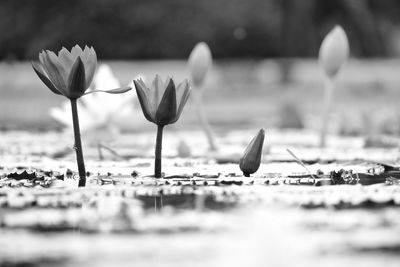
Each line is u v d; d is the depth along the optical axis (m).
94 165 2.52
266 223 1.87
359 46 11.84
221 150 2.95
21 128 4.46
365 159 2.61
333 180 2.25
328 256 1.73
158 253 1.74
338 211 1.95
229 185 2.18
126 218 1.90
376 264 1.68
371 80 9.80
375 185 2.18
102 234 1.82
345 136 3.71
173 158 2.72
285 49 10.41
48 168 2.45
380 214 1.92
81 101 2.77
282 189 2.13
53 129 4.32
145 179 2.26
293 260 1.72
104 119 2.77
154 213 1.93
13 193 2.10
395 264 1.67
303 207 1.97
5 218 1.90
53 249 1.76
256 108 6.73
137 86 2.23
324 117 3.02
